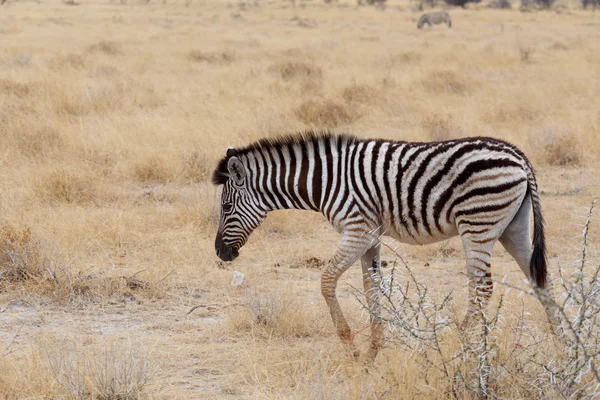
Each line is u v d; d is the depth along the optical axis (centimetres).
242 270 1502
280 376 1047
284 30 7750
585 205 1897
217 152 2294
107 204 1886
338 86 3544
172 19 9319
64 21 8238
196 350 1138
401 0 15938
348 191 1082
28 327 1216
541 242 1030
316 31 7675
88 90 3055
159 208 1855
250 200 1149
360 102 3169
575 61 4738
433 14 8631
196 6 13000
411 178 1049
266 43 6144
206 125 2577
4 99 2892
